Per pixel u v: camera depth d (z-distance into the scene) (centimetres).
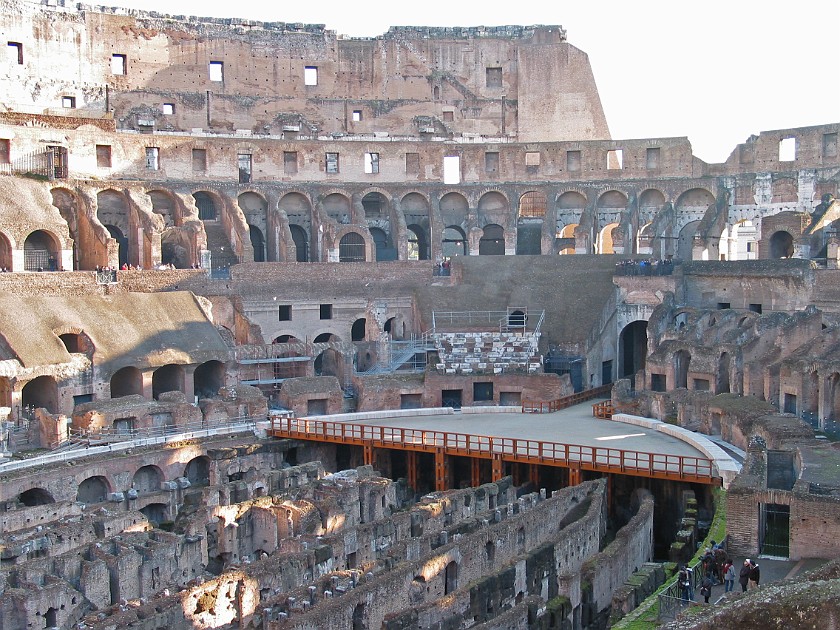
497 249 10144
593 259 8762
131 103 9894
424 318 8238
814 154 9106
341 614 3111
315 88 10644
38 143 8475
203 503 4941
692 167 9675
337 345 7656
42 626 3531
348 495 4897
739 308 8012
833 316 6712
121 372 6781
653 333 7612
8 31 9181
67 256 7831
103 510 4712
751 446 4528
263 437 6366
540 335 7819
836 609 1692
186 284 8012
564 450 5559
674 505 5166
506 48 10950
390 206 9669
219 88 10306
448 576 3716
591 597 3694
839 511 3488
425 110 10875
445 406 7325
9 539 4178
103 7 9794
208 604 3362
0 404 5916
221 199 9212
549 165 10006
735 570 3519
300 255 9850
